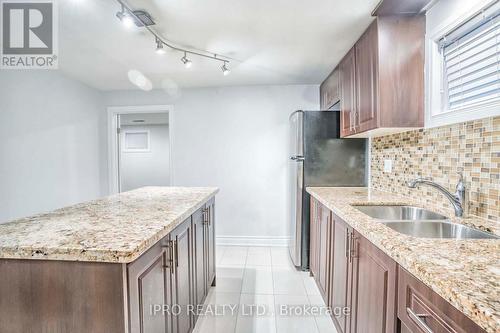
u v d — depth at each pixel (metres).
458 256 0.90
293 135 3.07
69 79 3.19
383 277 1.13
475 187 1.38
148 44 2.28
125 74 3.10
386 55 1.75
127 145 6.60
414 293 0.89
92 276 0.96
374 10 1.72
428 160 1.78
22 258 0.96
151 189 2.54
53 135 2.94
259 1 1.63
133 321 1.00
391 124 1.75
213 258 2.59
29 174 2.63
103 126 3.86
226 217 3.77
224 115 3.71
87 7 1.71
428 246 0.99
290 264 3.10
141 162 6.59
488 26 1.35
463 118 1.42
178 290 1.52
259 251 3.52
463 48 1.51
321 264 2.33
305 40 2.19
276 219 3.72
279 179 3.69
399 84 1.75
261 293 2.45
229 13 1.77
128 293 0.98
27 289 0.98
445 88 1.65
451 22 1.51
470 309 0.62
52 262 0.97
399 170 2.17
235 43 2.25
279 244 3.72
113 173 3.88
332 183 2.83
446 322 0.73
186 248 1.69
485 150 1.32
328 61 2.68
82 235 1.09
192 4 1.66
